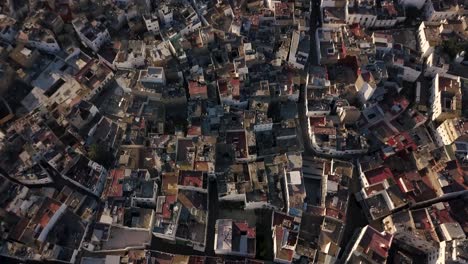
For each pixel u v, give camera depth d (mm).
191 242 166375
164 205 168375
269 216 177250
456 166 178375
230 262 159000
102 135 188625
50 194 175375
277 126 191375
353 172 185625
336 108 194375
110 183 172750
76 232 166500
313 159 188000
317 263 158625
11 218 166625
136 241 167500
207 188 175875
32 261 163000
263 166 179000
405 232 163750
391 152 184625
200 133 185875
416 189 177375
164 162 181500
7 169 176250
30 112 189625
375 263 157000
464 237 162125
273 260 166000
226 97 193000
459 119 184500
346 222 177125
